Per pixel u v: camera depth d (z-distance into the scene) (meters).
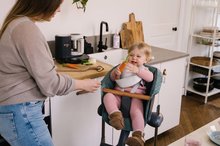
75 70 2.12
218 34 3.73
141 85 1.79
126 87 1.78
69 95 2.04
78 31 2.67
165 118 2.89
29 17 1.33
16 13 1.33
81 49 2.47
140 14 3.19
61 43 2.28
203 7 3.87
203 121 3.37
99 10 2.77
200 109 3.71
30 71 1.30
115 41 2.88
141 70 1.78
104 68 2.20
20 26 1.28
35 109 1.40
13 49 1.28
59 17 2.49
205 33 3.75
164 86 2.73
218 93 4.25
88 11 2.68
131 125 1.68
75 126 2.16
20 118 1.36
